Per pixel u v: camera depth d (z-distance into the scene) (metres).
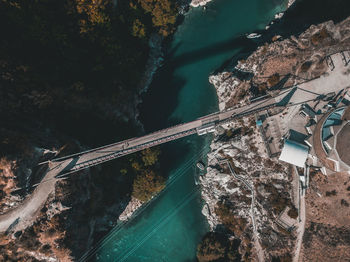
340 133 70.94
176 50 97.19
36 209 73.94
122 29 85.25
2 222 72.69
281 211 81.56
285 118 80.12
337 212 75.94
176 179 95.69
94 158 81.62
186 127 87.25
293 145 75.88
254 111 82.25
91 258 89.56
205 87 94.56
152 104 97.12
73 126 81.69
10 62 69.00
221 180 90.69
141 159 88.81
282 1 91.06
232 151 88.19
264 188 84.38
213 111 92.88
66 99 78.06
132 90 93.31
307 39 77.06
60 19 75.38
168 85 96.75
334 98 76.38
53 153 75.25
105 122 87.69
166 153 96.75
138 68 91.12
